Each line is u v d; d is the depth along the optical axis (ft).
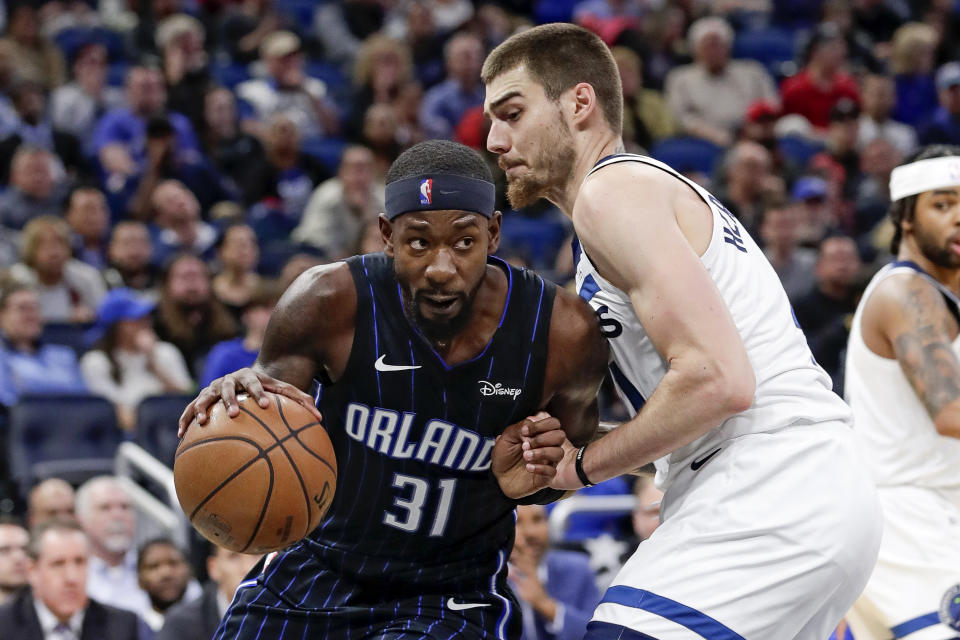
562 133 13.33
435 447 12.48
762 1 62.90
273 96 49.21
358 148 42.80
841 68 53.57
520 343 12.41
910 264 16.76
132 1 54.29
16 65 47.03
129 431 31.86
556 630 23.58
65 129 43.98
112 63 51.83
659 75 52.01
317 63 55.01
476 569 13.23
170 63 46.65
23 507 28.73
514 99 13.39
